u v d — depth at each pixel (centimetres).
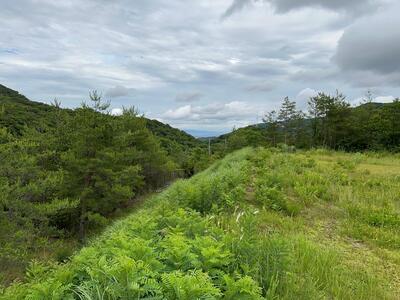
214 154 5488
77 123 2523
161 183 4462
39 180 1841
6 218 1633
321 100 4406
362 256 664
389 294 496
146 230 467
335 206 999
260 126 5334
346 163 1784
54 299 269
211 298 278
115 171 2494
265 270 419
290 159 1819
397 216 900
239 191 941
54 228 1955
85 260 334
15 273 1384
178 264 344
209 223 607
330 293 465
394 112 3669
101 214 2531
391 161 2186
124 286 271
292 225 777
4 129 1798
